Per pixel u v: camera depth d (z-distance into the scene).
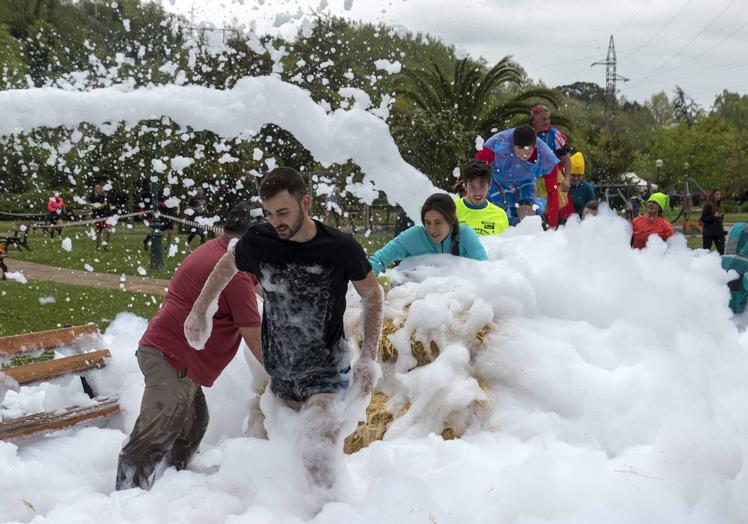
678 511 3.12
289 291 3.46
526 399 4.14
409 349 4.32
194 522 3.28
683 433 3.49
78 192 22.75
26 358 7.24
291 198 3.33
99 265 17.05
